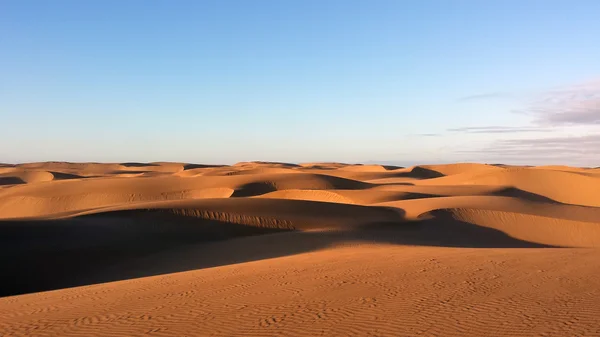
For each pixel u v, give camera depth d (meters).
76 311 10.59
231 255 25.73
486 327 7.78
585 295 9.65
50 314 10.45
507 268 13.05
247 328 8.45
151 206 35.44
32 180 132.75
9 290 20.98
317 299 10.28
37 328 9.23
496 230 38.06
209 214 34.22
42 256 24.03
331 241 28.23
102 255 25.25
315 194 59.25
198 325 8.82
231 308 9.94
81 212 36.12
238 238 30.75
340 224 35.09
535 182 78.50
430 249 20.17
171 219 32.66
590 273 11.99
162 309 10.23
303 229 34.19
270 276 13.76
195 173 127.94
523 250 18.64
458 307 9.05
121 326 9.03
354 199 55.16
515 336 7.29
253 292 11.48
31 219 29.77
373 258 16.39
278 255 24.86
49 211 61.69
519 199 48.19
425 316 8.56
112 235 28.22
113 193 65.31
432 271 12.92
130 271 23.30
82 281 22.16
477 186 70.75
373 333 7.80
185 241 29.16
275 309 9.63
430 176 131.88
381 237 31.00
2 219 29.14
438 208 41.19
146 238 28.61
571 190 75.12
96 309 10.67
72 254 24.77
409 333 7.70
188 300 11.02
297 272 14.15
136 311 10.20
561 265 13.39
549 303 9.08
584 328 7.48
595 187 74.06
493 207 41.91
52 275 22.64
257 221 34.16
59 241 26.05
